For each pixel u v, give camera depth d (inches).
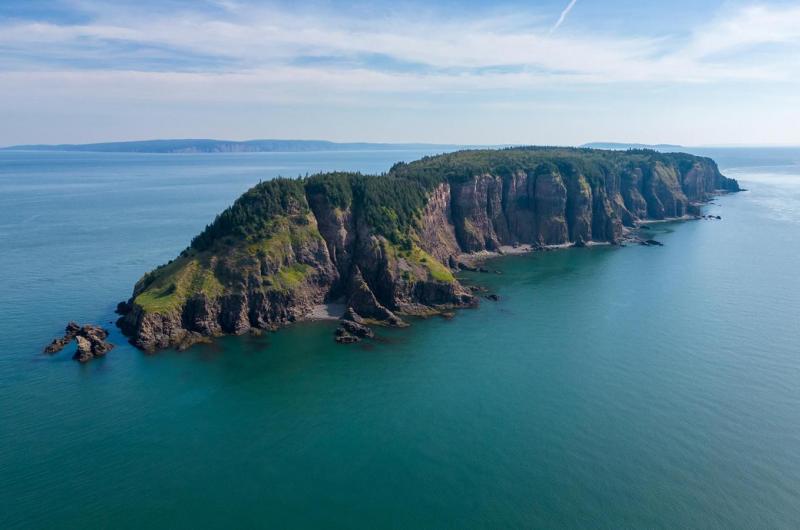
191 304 5807.1
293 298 6304.1
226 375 4842.5
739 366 4891.7
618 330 5856.3
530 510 3095.5
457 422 4028.1
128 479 3371.1
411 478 3388.3
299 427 3981.3
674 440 3754.9
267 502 3179.1
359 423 4035.4
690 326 5935.0
